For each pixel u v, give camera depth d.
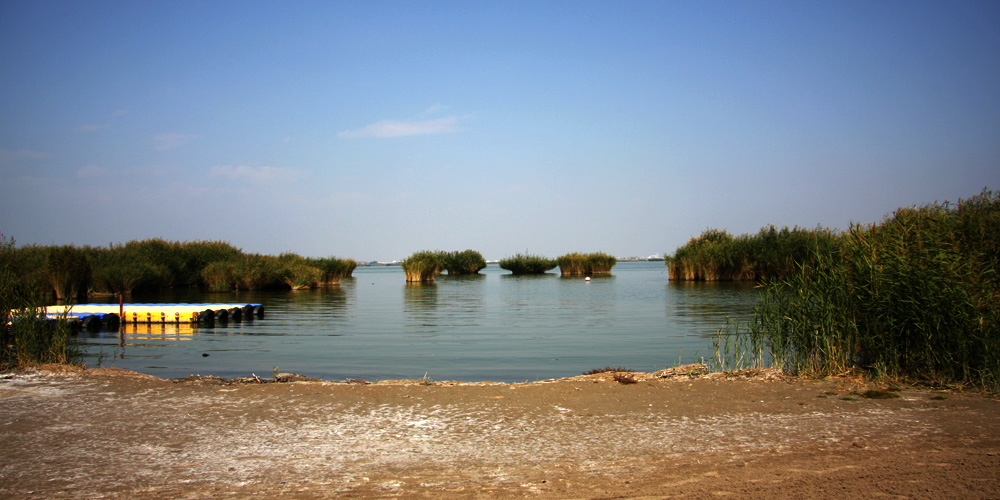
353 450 5.70
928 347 8.23
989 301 8.34
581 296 32.38
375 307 26.61
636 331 17.42
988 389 7.73
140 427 6.46
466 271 71.44
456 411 7.10
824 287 9.38
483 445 5.82
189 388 8.34
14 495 4.56
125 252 39.84
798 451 5.47
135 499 4.49
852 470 4.92
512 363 12.34
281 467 5.22
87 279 28.56
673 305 25.66
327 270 49.03
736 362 10.80
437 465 5.26
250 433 6.25
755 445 5.69
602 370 10.39
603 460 5.34
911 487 4.51
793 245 36.53
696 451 5.55
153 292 37.91
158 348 14.57
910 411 6.80
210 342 15.62
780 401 7.39
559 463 5.27
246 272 40.16
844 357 9.02
